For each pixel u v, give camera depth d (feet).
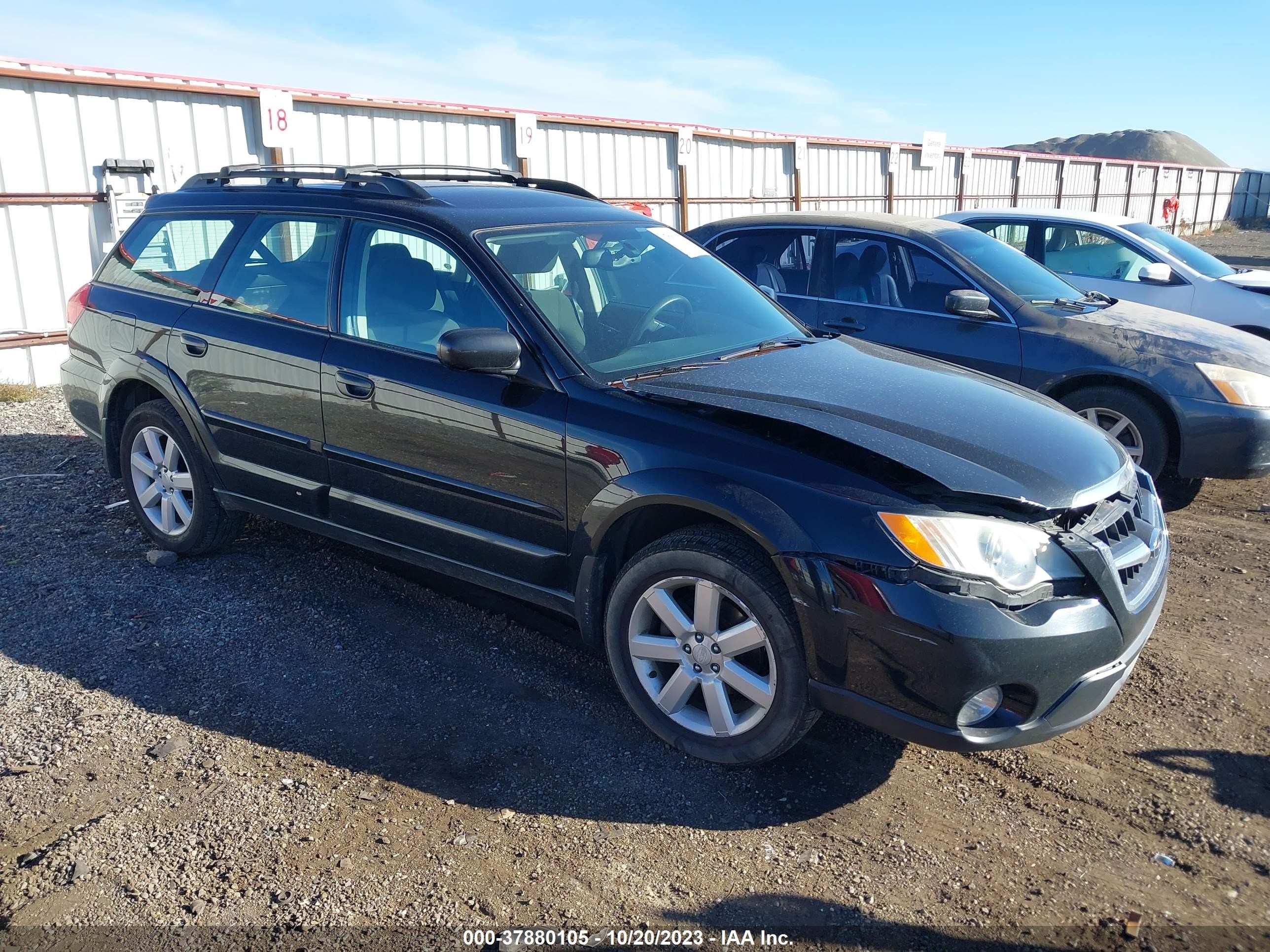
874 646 9.09
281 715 11.21
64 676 11.85
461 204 13.11
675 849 9.16
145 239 16.17
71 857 8.75
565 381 11.14
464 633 13.39
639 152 48.78
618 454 10.50
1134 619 9.73
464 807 9.68
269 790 9.82
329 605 14.05
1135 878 8.86
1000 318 19.81
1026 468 9.79
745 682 10.01
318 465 13.33
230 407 14.14
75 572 14.87
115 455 16.40
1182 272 27.25
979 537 9.04
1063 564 9.37
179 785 9.86
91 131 29.58
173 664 12.25
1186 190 125.18
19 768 10.03
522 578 11.71
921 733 9.11
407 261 12.69
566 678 12.29
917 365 13.00
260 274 14.19
